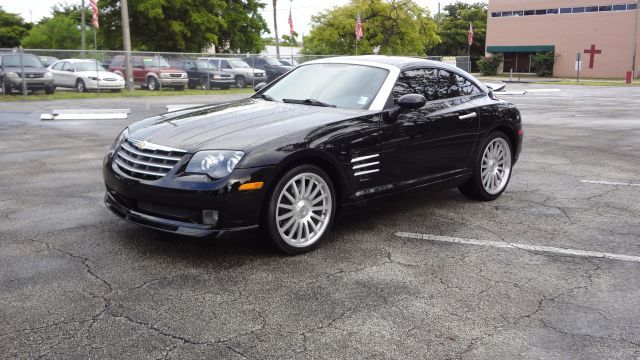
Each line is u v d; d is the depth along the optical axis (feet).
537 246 14.24
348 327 9.72
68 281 11.41
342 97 15.47
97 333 9.30
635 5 147.33
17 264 12.28
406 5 132.98
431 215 16.97
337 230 15.30
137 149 13.15
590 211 17.67
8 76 63.31
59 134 34.45
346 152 13.76
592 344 9.29
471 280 11.95
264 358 8.64
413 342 9.26
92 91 71.05
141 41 128.26
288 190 13.01
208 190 11.81
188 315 10.02
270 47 181.57
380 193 14.89
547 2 162.30
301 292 11.13
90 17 181.47
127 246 13.53
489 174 18.71
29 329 9.37
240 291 11.09
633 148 30.63
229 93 77.87
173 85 77.61
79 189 19.47
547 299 11.06
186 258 12.82
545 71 163.63
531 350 9.07
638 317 10.32
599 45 154.61
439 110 16.46
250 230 12.35
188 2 126.21
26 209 16.76
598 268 12.79
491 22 175.22
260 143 12.41
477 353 8.95
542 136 35.50
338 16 132.05
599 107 59.21
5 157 25.96
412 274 12.21
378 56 17.65
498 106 18.67
